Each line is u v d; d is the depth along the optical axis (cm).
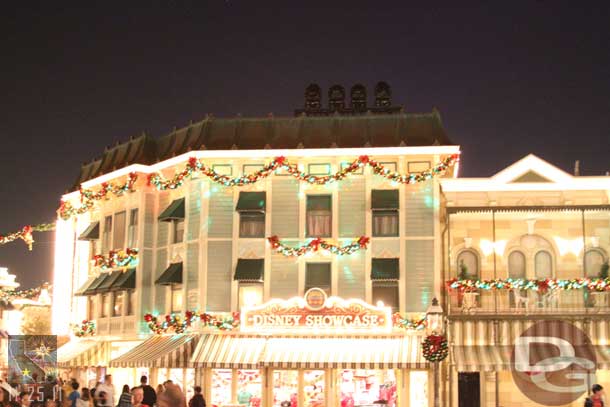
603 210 3588
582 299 3603
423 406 3631
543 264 3759
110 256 4197
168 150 4231
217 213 3897
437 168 3738
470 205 3834
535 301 3616
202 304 3822
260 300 3828
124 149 4450
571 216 3769
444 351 3083
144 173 4200
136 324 4062
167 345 3778
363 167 3841
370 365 3503
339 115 4006
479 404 3612
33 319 6606
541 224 3778
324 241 3756
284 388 3716
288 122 4025
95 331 4362
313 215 3850
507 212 3781
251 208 3812
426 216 3772
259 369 3766
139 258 4119
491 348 3456
